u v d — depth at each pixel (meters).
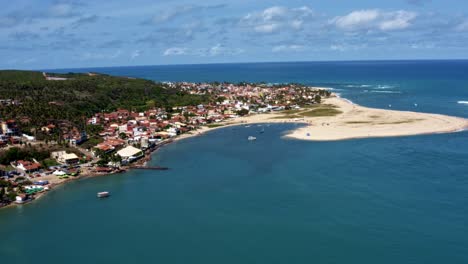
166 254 92.88
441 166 148.12
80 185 145.25
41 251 96.19
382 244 93.62
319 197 122.31
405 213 109.00
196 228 105.31
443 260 86.50
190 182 143.12
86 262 90.88
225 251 93.12
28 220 113.88
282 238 98.19
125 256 92.69
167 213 115.69
